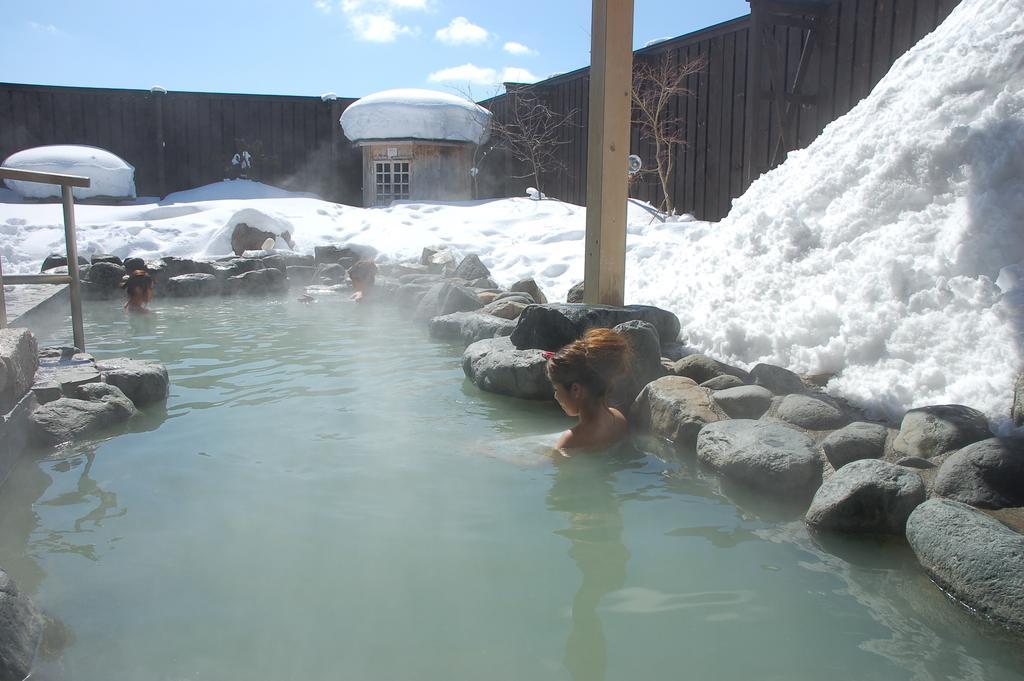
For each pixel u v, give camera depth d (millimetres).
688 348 4547
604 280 4824
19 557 2230
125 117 14336
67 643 1789
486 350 4520
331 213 12523
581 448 3307
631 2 4637
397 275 8789
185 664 1713
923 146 4207
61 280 4344
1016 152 3736
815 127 8695
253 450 3209
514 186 14445
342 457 3129
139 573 2139
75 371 3875
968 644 1825
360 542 2352
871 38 7930
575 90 12805
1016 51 4258
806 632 1877
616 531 2471
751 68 8445
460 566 2205
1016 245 3453
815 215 4707
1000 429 2734
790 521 2580
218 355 5180
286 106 15273
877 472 2508
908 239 3939
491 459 3146
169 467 2998
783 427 3064
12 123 13742
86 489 2771
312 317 7027
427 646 1794
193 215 11641
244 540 2352
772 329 4152
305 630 1859
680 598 2041
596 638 1839
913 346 3432
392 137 13938
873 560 2281
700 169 10375
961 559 2043
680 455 3277
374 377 4566
